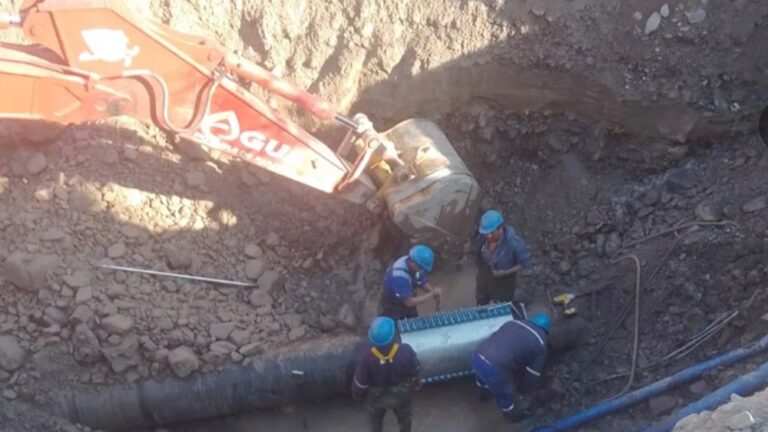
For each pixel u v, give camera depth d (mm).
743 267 9258
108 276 9148
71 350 8688
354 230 10352
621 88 10219
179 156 10102
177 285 9438
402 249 10281
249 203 10242
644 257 9859
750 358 8609
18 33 9789
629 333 9469
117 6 7527
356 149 9242
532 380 8625
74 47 7602
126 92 7977
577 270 10164
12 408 8398
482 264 9328
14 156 9602
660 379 8969
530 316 9492
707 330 9102
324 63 10445
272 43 10359
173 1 10156
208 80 8156
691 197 10164
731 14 10047
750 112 10156
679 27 10078
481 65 10359
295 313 9773
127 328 8719
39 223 9227
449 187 9305
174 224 9828
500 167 10828
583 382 9281
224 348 8977
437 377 8969
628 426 8672
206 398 8805
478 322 8961
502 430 9148
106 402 8578
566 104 10531
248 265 9891
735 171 10109
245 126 8531
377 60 10406
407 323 8945
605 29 10172
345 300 10031
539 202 10719
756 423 6594
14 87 7684
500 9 10234
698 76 10125
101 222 9453
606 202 10531
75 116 7988
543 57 10266
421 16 10320
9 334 8703
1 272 8914
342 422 9266
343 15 10328
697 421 6855
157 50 7844
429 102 10586
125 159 9828
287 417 9273
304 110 10406
